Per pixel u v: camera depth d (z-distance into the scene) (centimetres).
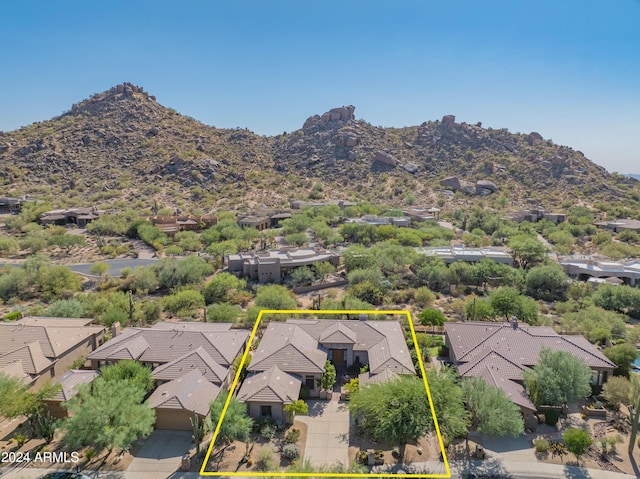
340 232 10619
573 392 3262
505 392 3238
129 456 2859
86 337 4244
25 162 16500
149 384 3431
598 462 2853
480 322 4522
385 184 17750
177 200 14325
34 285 6794
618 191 16338
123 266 8381
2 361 3594
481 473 2744
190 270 6944
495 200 15612
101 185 15400
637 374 3806
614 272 7381
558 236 10500
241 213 12962
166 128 19650
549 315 5862
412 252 7800
